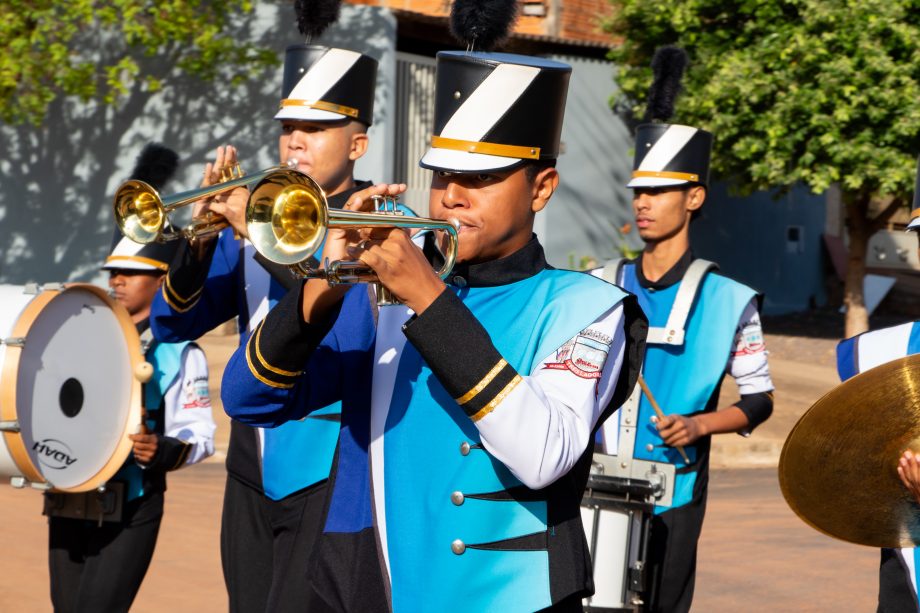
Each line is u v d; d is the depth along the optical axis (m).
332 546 3.35
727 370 6.33
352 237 2.95
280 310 3.19
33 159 18.53
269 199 2.79
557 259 19.17
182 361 5.87
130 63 16.17
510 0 3.36
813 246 25.12
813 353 18.70
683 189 6.29
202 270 5.13
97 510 5.55
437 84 3.25
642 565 5.51
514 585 3.11
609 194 19.84
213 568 8.30
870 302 24.55
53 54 15.61
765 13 17.28
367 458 3.36
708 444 6.14
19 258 18.67
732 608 7.89
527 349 3.17
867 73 16.55
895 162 16.67
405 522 3.18
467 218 3.18
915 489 3.94
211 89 18.12
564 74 3.24
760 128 17.22
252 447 5.25
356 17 17.36
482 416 2.91
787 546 9.45
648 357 6.19
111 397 5.64
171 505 10.01
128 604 5.64
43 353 5.36
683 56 6.67
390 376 3.30
